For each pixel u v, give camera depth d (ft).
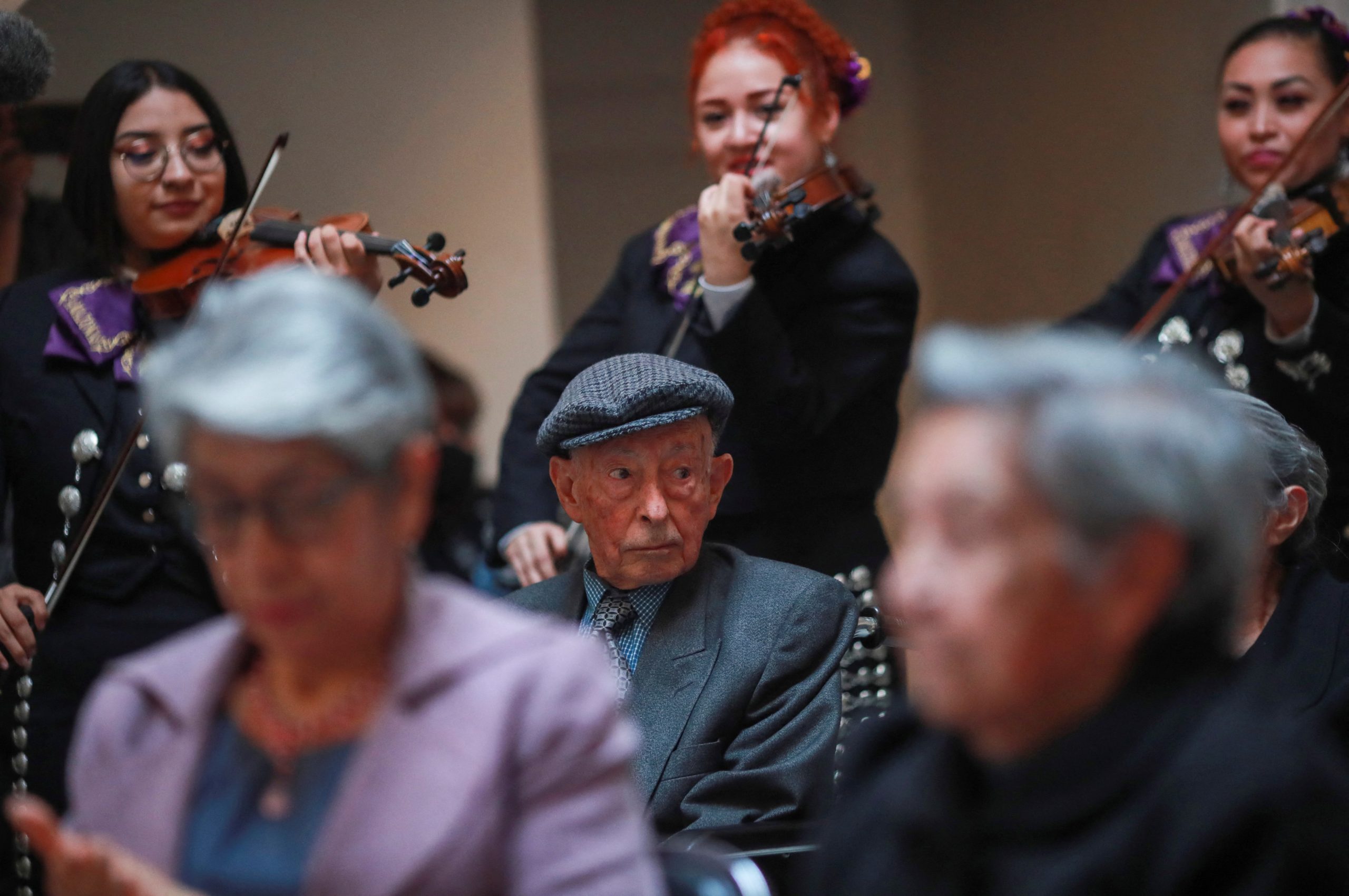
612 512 24.20
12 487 31.86
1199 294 35.53
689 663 24.02
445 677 13.78
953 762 14.28
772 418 32.01
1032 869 13.24
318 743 14.06
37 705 30.45
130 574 30.76
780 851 20.75
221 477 13.01
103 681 15.11
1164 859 12.81
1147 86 58.44
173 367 12.97
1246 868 12.73
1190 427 12.68
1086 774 13.20
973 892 13.69
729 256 32.37
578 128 68.64
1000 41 67.51
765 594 24.54
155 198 32.58
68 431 31.24
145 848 14.06
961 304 71.92
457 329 52.54
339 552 13.25
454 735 13.53
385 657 14.19
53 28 48.55
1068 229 63.93
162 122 32.71
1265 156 36.35
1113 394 12.76
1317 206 34.35
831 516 33.17
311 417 12.63
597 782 13.78
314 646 13.71
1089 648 12.97
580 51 68.54
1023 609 12.71
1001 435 12.71
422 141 52.06
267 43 50.83
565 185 68.59
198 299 31.91
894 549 34.58
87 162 32.71
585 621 24.95
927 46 72.59
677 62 69.51
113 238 32.99
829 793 23.62
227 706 14.66
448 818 13.25
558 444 24.54
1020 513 12.63
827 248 33.40
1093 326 37.37
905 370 34.37
